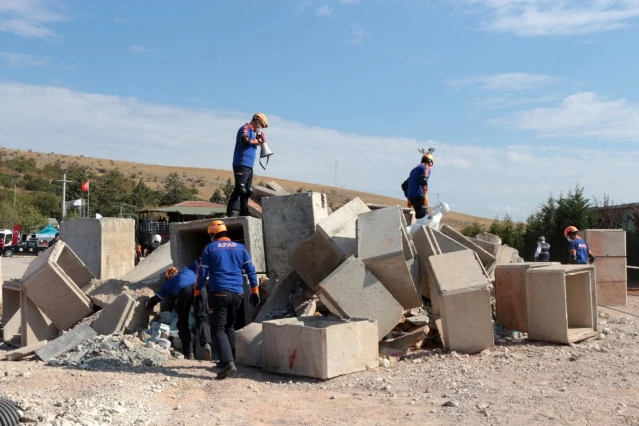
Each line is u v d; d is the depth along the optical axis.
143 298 9.49
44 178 103.81
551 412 5.45
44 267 9.77
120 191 72.00
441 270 8.42
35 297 9.77
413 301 8.72
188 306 8.90
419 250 9.66
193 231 11.03
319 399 6.22
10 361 8.48
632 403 5.68
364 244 8.65
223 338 7.31
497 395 6.05
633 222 23.45
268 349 7.53
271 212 10.41
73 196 68.81
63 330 9.91
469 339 8.14
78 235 12.41
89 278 10.97
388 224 8.73
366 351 7.48
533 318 8.66
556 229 25.38
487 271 10.84
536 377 6.77
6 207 63.78
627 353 7.86
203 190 102.88
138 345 8.53
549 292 8.49
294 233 10.23
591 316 9.06
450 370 7.19
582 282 9.18
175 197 71.56
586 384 6.42
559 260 25.28
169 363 8.08
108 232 12.46
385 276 8.53
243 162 11.37
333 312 8.42
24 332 9.85
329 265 9.48
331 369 7.03
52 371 7.57
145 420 5.51
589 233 13.61
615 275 13.53
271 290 10.11
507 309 9.60
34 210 68.06
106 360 7.89
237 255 7.65
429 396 6.16
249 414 5.71
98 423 5.25
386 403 5.96
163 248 13.26
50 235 48.56
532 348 8.20
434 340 8.94
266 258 10.46
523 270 9.30
